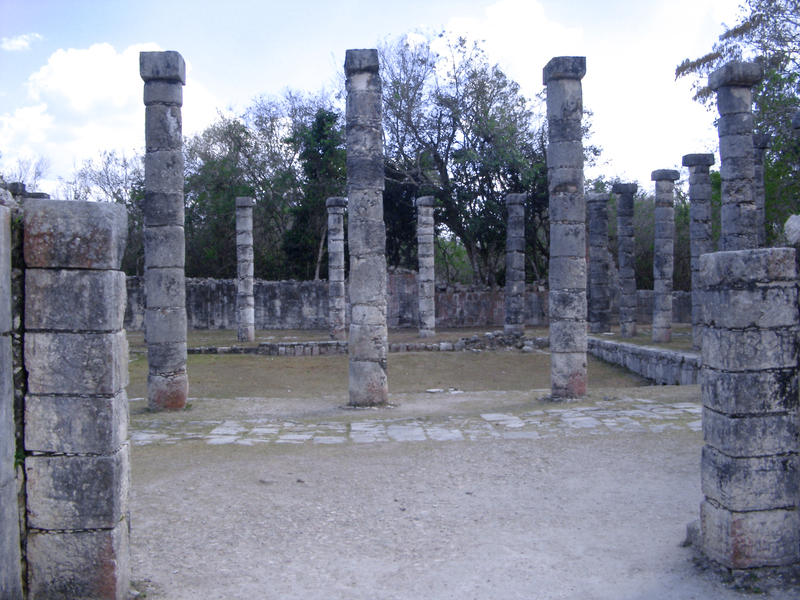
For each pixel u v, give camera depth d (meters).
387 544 6.31
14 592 4.59
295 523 6.89
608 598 5.15
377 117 14.30
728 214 16.81
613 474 8.44
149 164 14.23
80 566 4.77
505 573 5.64
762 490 5.27
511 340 27.11
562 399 14.33
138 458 9.55
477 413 12.98
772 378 5.27
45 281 4.72
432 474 8.59
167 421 12.52
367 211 14.24
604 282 29.92
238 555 6.07
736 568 5.29
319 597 5.25
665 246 24.56
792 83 25.45
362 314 14.26
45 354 4.73
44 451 4.74
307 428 11.65
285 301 37.47
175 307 14.38
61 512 4.75
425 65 37.78
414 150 38.88
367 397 14.24
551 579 5.50
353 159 14.25
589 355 26.44
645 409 12.73
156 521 6.95
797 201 25.88
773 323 5.27
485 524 6.79
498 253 41.88
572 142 14.30
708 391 5.58
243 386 19.36
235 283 37.09
